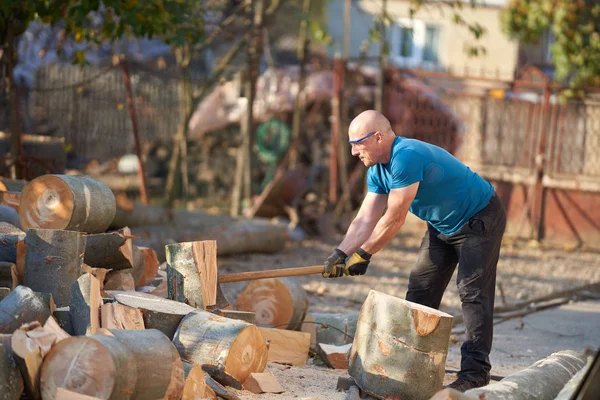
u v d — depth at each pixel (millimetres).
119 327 6133
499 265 16844
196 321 6559
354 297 12836
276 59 30531
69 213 7520
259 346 6648
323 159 22516
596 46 23172
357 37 33281
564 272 16391
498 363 9219
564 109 20047
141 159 17297
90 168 21812
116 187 22672
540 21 23859
